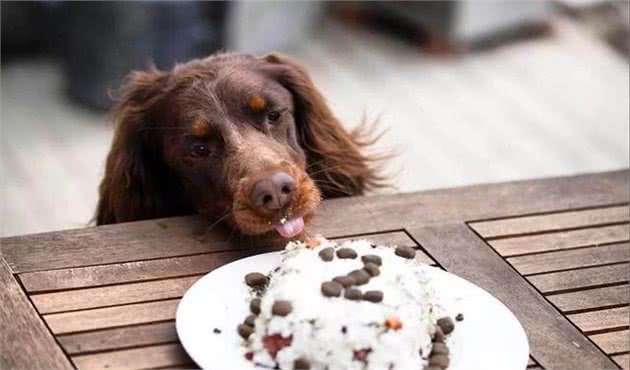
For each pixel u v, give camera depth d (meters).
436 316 1.08
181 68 1.36
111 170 1.40
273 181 1.18
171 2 2.76
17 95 2.98
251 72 1.35
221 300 1.10
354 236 1.25
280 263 1.10
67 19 2.84
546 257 1.23
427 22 3.20
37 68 3.15
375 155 1.51
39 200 2.45
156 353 1.07
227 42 2.97
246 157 1.25
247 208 1.20
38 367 1.04
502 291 1.17
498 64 3.15
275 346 1.02
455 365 1.04
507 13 3.19
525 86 3.01
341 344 1.00
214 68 1.34
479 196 1.33
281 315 1.01
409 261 1.09
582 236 1.27
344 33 3.37
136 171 1.39
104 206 1.43
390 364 1.01
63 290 1.14
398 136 2.71
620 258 1.23
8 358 1.05
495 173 2.55
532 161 2.61
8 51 3.19
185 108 1.31
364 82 3.04
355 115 2.82
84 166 2.61
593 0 3.40
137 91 1.39
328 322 1.00
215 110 1.29
